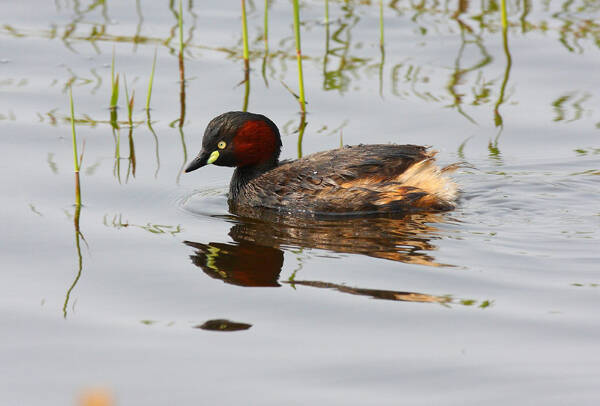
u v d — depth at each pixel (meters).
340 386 8.52
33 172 14.66
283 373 8.76
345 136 16.30
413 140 16.17
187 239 12.34
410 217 13.30
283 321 9.84
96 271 11.17
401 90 18.02
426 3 22.59
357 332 9.57
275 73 18.81
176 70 19.06
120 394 8.40
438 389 8.47
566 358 8.97
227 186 15.16
